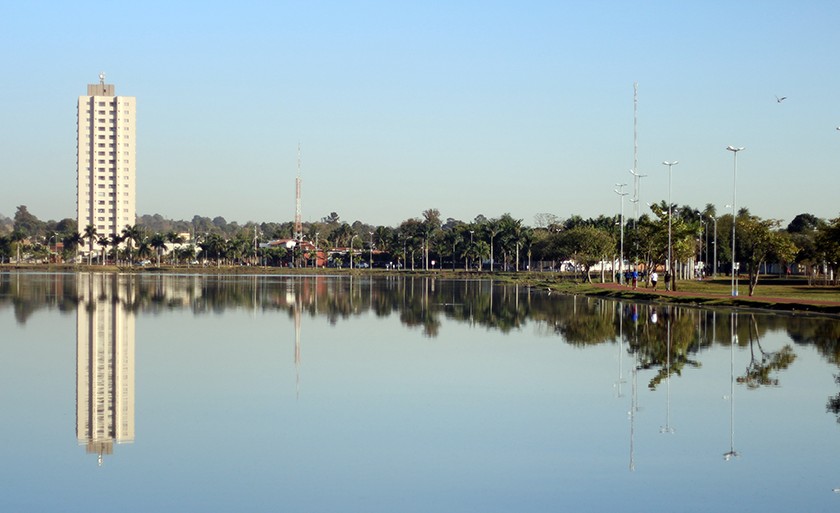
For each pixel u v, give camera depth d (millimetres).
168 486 21828
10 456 24922
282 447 25797
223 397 34125
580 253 156500
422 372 40812
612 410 31219
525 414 30547
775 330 60156
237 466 23672
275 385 37000
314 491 21344
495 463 23906
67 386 36906
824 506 20094
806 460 24141
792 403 32406
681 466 23562
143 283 146375
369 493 21172
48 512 19812
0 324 65250
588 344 52500
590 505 20219
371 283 160625
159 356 46875
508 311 82062
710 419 29578
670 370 41031
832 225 111125
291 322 69062
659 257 128375
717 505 20188
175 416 30422
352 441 26516
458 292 123062
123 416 30484
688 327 62875
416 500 20625
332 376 39656
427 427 28453
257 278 186250
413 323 68562
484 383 37406
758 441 26344
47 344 52344
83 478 22594
